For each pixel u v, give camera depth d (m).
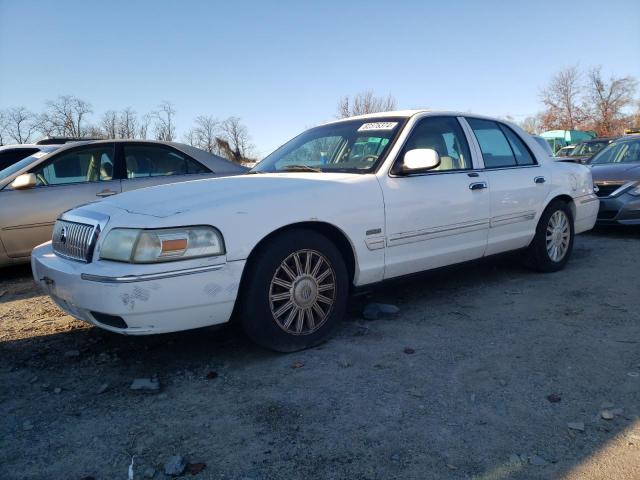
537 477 2.13
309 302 3.44
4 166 7.20
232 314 3.37
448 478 2.14
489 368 3.12
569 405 2.68
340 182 3.64
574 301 4.38
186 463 2.28
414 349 3.43
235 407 2.76
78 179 6.09
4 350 3.64
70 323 4.18
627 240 7.15
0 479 2.22
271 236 3.29
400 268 3.92
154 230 2.92
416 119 4.25
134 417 2.69
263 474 2.20
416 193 3.95
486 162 4.67
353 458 2.29
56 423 2.66
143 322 2.92
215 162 6.93
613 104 47.84
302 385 2.97
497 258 4.84
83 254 3.20
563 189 5.29
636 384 2.87
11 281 5.79
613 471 2.15
